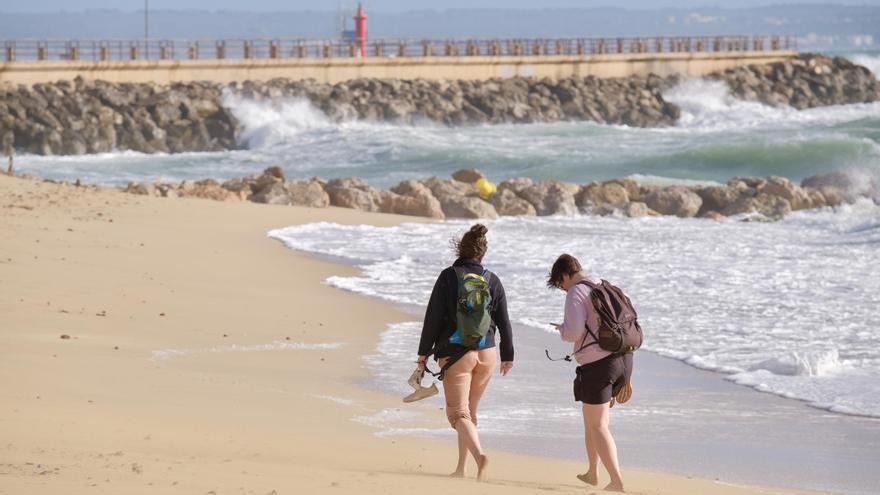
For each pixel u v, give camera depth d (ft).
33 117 562.66
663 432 100.94
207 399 101.19
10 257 179.93
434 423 100.12
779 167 461.37
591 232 269.85
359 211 300.81
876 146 466.70
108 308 147.64
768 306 169.27
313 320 153.89
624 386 77.51
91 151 567.18
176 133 593.83
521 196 338.34
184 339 133.39
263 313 156.46
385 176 472.44
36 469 63.98
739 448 95.40
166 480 62.90
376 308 166.91
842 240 251.39
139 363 115.34
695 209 333.21
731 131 632.79
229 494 60.29
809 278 195.21
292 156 542.57
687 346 141.49
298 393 109.40
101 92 586.45
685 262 215.51
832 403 111.75
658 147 533.96
